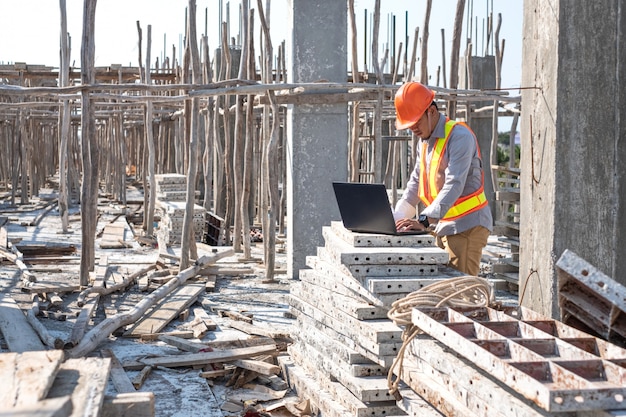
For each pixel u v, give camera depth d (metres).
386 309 5.00
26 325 7.93
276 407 5.83
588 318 4.24
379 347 4.70
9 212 21.45
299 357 6.16
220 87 12.19
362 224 5.44
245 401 6.02
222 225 16.23
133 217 22.11
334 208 11.90
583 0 5.60
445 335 3.98
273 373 6.41
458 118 19.12
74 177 27.67
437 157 5.99
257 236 16.89
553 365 3.38
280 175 23.53
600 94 5.67
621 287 3.67
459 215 6.17
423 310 4.43
